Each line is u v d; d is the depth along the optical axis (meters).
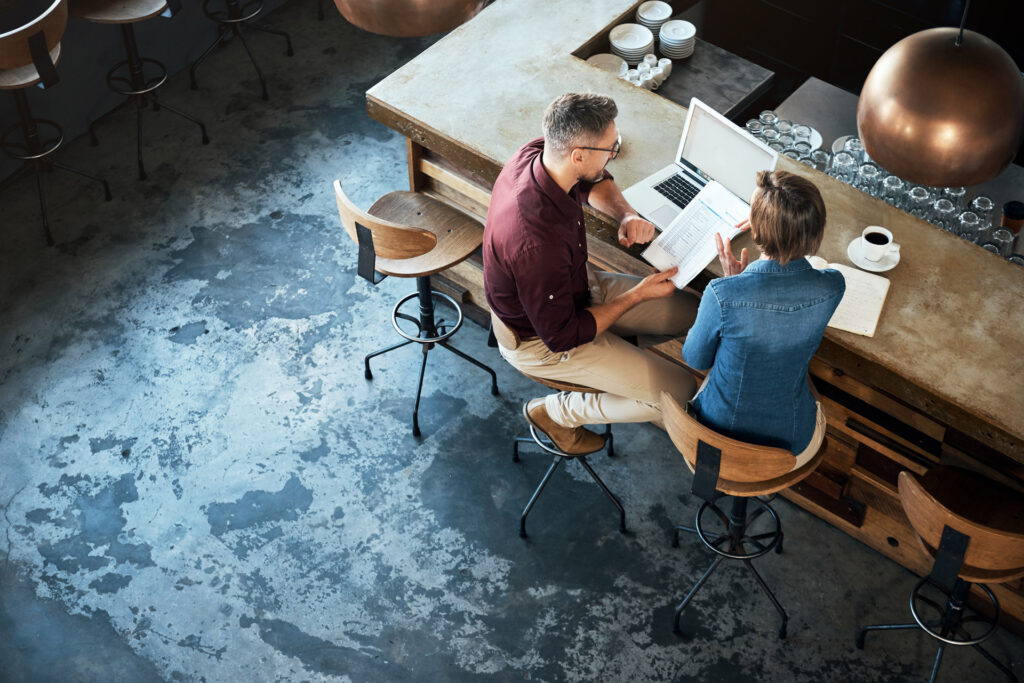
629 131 3.83
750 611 3.60
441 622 3.59
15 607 3.63
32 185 5.30
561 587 3.68
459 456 4.10
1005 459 3.15
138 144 5.28
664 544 3.79
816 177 3.64
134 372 4.41
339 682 3.43
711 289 2.65
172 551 3.79
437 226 3.87
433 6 2.17
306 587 3.69
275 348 4.51
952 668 3.42
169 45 5.91
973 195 3.92
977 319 3.15
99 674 3.45
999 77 2.32
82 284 4.79
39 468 4.06
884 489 3.52
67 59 5.37
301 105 5.82
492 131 3.84
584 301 3.23
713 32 6.30
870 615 3.57
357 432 4.18
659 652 3.49
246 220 5.12
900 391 3.04
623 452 4.10
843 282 2.62
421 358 4.46
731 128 3.33
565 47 4.29
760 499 3.56
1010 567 2.76
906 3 5.44
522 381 4.37
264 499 3.95
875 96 2.44
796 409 2.84
